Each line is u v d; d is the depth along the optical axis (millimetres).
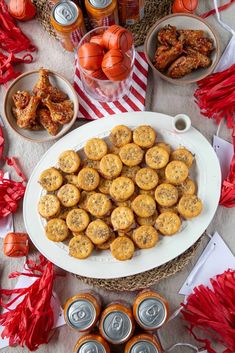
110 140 874
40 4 913
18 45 928
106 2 811
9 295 913
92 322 821
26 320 862
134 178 871
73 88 892
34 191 886
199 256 892
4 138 935
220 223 896
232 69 877
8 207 901
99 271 855
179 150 860
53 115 877
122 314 820
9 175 926
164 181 868
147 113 882
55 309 899
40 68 937
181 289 887
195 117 917
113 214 846
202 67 896
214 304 853
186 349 882
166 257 848
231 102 879
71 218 855
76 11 826
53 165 889
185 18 885
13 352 906
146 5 906
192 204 837
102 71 834
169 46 881
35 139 905
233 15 933
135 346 811
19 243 881
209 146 867
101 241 840
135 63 923
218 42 875
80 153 893
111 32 799
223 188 872
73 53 943
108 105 921
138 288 873
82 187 859
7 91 890
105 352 817
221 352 879
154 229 839
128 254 834
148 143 856
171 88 924
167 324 888
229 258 887
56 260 867
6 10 922
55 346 897
